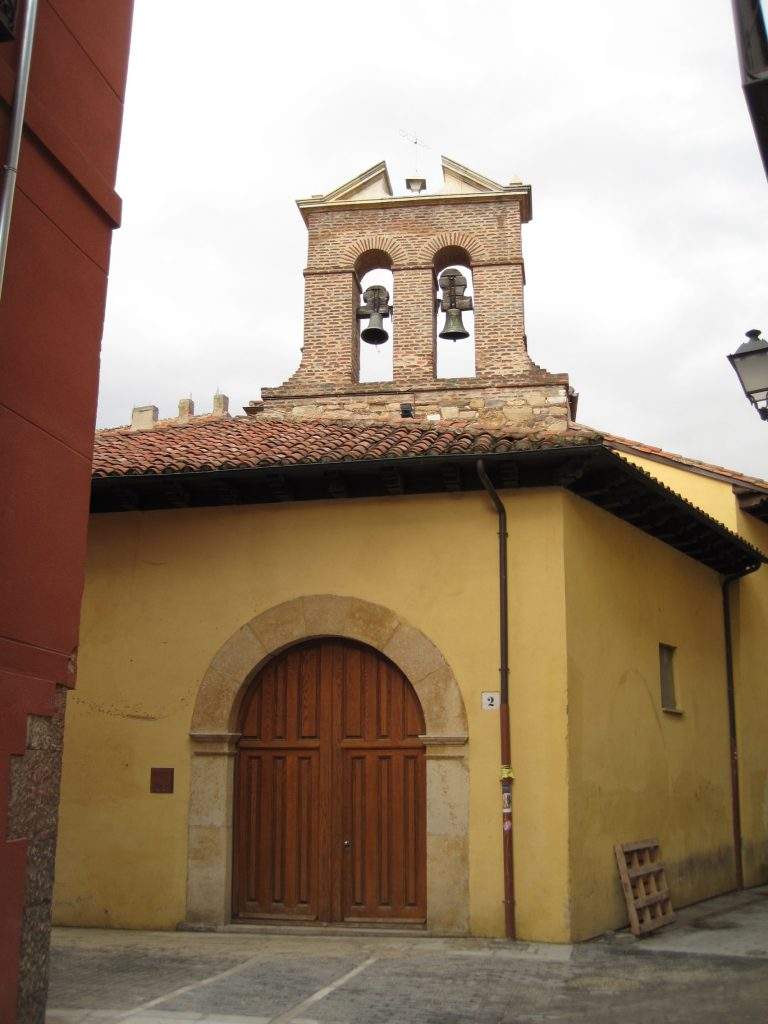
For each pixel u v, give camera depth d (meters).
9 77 5.78
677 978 7.82
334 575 10.38
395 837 9.91
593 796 9.94
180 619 10.63
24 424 5.96
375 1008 6.87
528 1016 6.73
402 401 14.74
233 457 10.45
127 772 10.38
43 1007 5.92
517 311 14.92
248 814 10.27
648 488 10.80
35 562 6.01
